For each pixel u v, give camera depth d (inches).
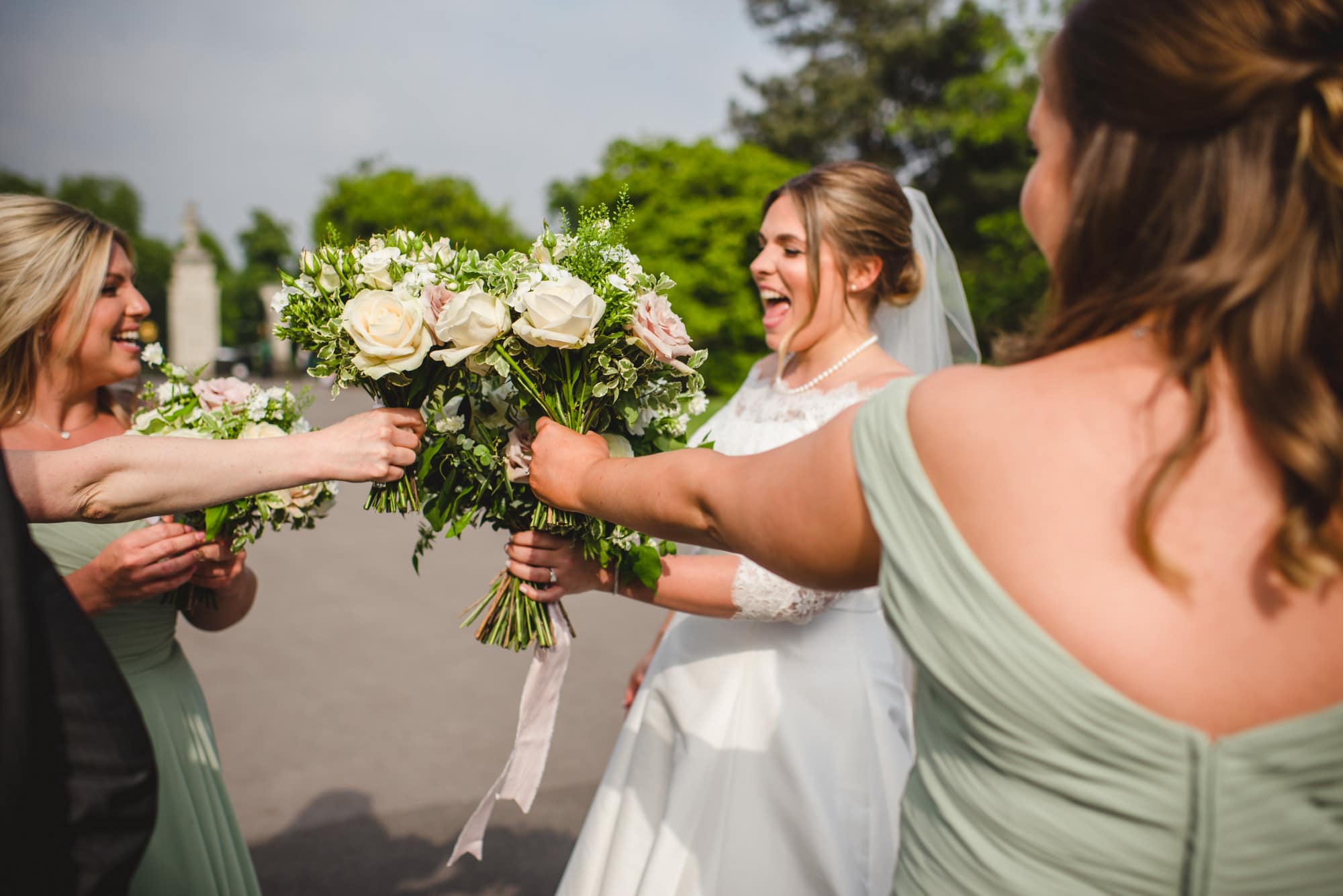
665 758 72.9
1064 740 28.0
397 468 58.1
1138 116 29.0
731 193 851.4
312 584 249.9
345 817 123.2
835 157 1072.2
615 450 63.8
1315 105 26.4
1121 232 30.0
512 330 58.2
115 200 2396.7
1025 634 28.1
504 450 62.1
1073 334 30.9
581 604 237.1
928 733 34.4
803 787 65.1
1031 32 526.6
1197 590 26.7
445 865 112.4
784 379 81.1
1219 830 26.6
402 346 56.0
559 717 160.4
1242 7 27.3
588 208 63.3
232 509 67.4
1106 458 28.3
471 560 288.5
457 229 1665.8
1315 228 26.5
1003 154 873.5
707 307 821.9
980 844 30.8
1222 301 26.8
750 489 37.3
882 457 31.9
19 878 28.3
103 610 62.4
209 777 71.2
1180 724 26.6
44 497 47.3
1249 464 27.1
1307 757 26.4
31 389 69.4
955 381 31.6
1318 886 27.0
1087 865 28.3
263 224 2578.7
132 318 74.0
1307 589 25.7
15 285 65.6
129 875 32.0
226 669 179.6
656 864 66.1
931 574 30.5
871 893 66.8
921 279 78.4
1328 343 26.5
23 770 27.7
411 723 155.3
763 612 65.7
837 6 1074.7
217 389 75.5
